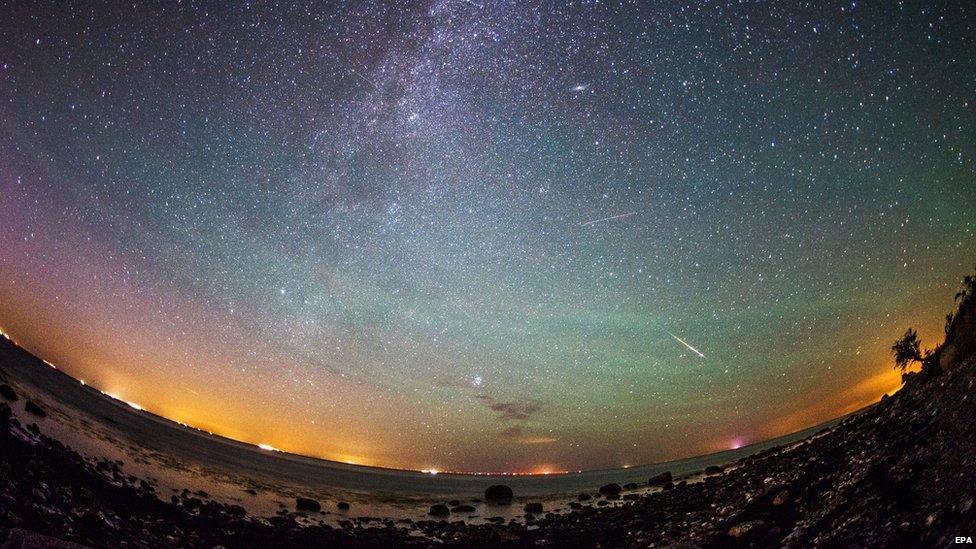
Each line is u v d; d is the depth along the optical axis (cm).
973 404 693
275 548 1113
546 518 1756
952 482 561
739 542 783
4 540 595
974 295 1000
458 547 1316
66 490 959
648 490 2303
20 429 1260
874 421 1092
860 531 594
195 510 1285
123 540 824
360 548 1251
